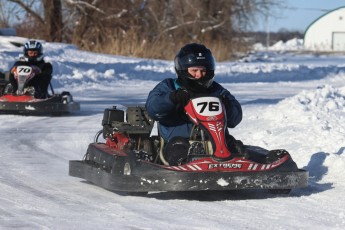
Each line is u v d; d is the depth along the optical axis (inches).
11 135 1255.5
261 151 765.9
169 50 3993.6
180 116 769.6
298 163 927.0
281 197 729.6
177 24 4355.3
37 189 776.3
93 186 800.3
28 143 1169.4
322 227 587.8
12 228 579.8
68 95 1582.2
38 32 3981.3
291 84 2795.3
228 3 4525.1
